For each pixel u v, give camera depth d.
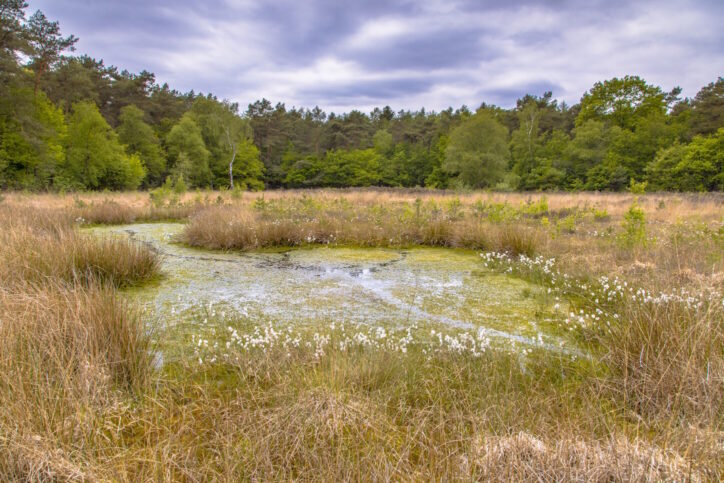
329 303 4.69
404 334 3.79
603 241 7.67
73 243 5.37
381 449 2.04
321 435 2.17
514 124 55.44
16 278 4.22
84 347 2.65
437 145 49.34
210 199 17.05
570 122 53.84
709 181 25.81
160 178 38.78
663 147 31.59
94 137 27.00
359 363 2.90
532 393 2.61
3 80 20.77
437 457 2.00
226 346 3.33
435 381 2.84
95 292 3.59
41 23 24.45
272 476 1.88
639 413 2.46
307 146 56.34
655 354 2.74
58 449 1.92
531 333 3.83
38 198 15.72
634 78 39.66
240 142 44.19
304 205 12.95
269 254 7.54
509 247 7.21
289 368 2.95
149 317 4.11
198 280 5.63
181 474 1.91
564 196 20.36
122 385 2.70
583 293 4.84
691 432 1.99
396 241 8.51
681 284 4.56
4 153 21.11
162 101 44.78
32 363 2.52
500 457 1.89
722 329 2.95
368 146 57.44
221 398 2.60
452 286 5.42
